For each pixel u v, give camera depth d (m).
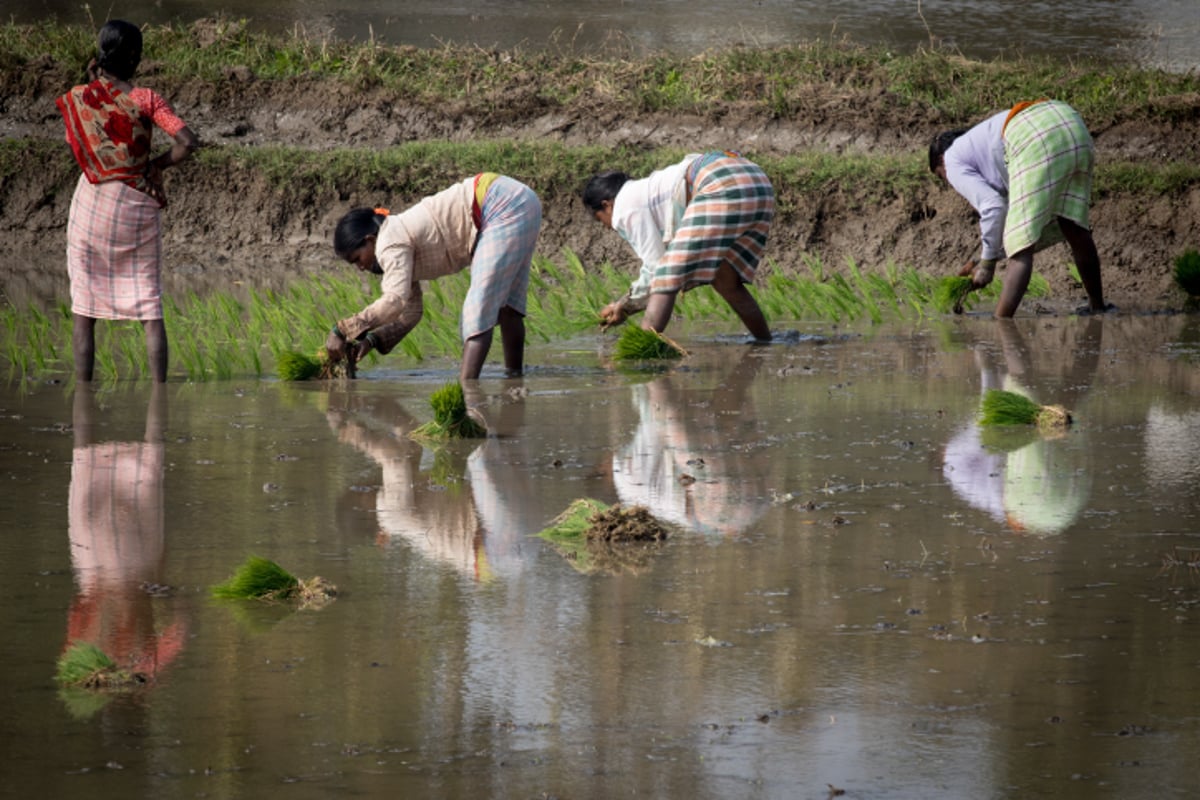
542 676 14.49
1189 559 18.23
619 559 18.56
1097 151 55.81
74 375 33.81
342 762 12.53
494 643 15.45
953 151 41.34
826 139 59.06
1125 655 14.91
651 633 15.71
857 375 33.00
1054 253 49.56
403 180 56.72
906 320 42.59
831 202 52.44
